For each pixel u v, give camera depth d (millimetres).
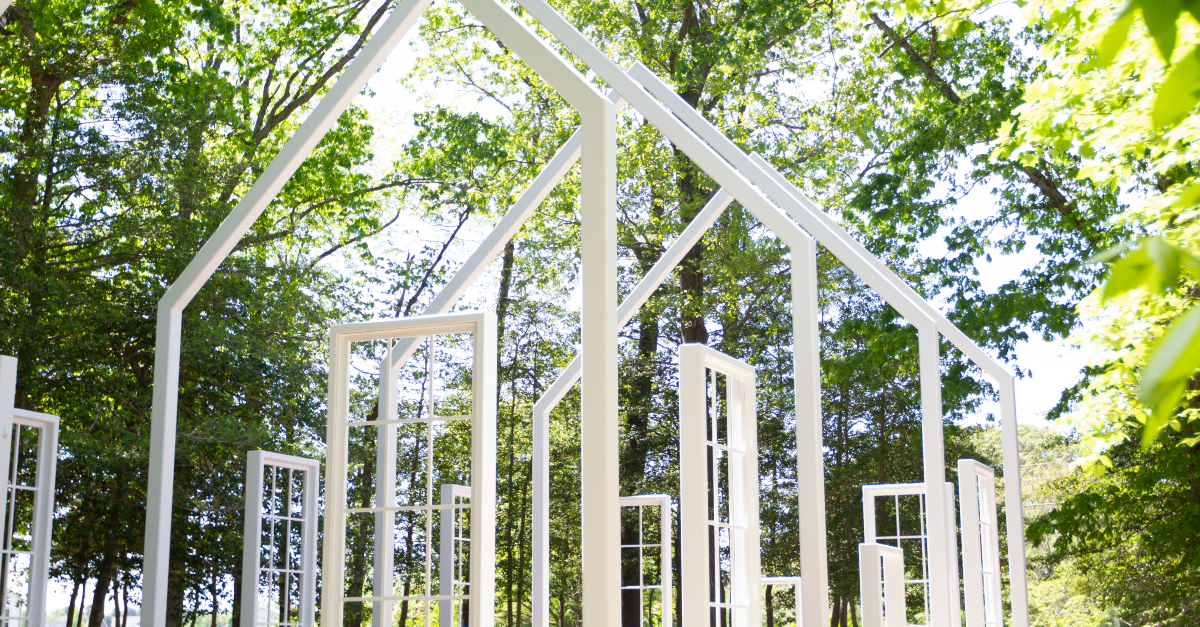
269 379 15203
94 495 13547
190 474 14539
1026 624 7516
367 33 19125
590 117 3834
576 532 20125
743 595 5141
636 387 19656
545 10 5848
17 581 9016
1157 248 423
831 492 20250
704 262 18875
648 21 19203
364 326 4883
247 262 15023
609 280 3699
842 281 20156
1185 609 14852
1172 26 417
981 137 15719
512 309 20344
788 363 19781
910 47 17047
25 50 13305
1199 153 7496
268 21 18703
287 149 5262
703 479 4559
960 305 16484
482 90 20734
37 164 13328
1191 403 10797
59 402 13820
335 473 4855
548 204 19766
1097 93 7477
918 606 19828
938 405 6309
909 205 16688
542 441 8312
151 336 14234
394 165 20031
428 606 4594
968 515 7148
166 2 15523
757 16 17766
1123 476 14430
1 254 12320
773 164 18516
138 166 13523
